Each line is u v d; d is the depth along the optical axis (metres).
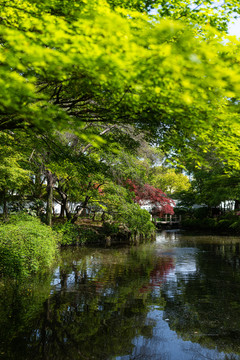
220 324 5.21
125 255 12.93
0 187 14.30
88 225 18.98
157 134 4.40
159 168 34.75
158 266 10.40
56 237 13.28
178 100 2.63
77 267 9.98
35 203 17.80
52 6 2.77
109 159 10.88
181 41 2.18
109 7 2.83
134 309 5.89
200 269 9.92
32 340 4.49
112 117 3.89
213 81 2.07
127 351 4.20
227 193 17.83
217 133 3.55
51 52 1.98
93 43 2.18
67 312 5.66
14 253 7.59
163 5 3.54
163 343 4.46
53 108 2.27
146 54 2.02
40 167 11.88
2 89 2.08
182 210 35.28
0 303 6.05
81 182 12.20
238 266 10.47
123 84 2.58
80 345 4.35
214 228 27.59
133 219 17.58
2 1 2.78
